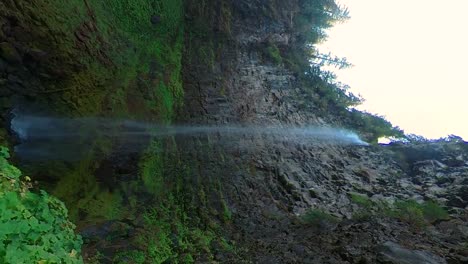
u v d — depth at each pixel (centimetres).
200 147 929
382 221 828
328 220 834
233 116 1068
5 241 284
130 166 722
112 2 823
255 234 746
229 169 934
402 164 1292
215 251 639
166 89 912
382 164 1273
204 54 1120
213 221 757
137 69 836
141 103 801
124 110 740
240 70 1216
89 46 669
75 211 589
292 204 923
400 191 1080
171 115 912
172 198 768
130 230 607
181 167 841
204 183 849
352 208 941
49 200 376
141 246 572
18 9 526
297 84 1370
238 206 845
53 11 590
